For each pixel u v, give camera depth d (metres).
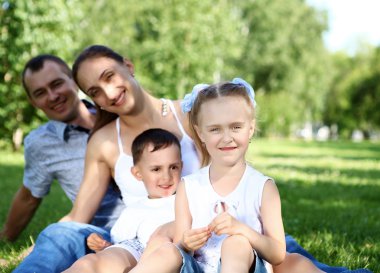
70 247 3.41
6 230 5.04
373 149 27.92
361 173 13.02
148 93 4.10
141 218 3.57
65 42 16.86
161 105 4.04
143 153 3.71
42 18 16.22
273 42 34.16
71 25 17.11
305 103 40.19
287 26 34.56
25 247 4.62
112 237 3.60
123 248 3.24
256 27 34.22
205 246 3.00
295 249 3.83
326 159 18.38
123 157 3.89
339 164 16.02
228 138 2.96
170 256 2.75
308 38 36.06
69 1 17.55
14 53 16.30
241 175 3.06
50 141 4.52
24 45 16.36
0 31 16.31
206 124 3.00
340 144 35.66
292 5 34.81
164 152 3.69
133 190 3.84
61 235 3.43
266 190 3.00
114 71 3.74
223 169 3.07
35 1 16.08
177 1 26.28
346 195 8.77
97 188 3.97
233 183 3.05
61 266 3.34
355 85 48.19
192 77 26.58
